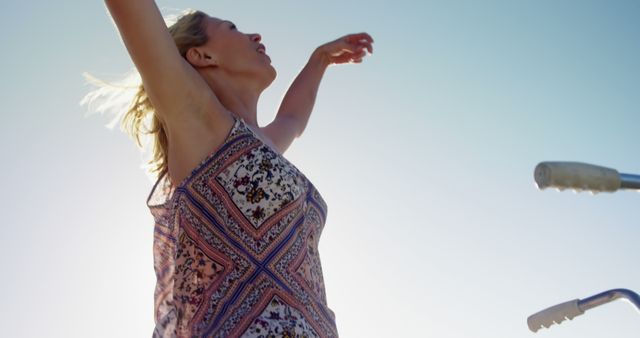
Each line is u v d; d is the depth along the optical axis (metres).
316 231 2.67
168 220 2.66
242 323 2.38
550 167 1.85
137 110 3.04
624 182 1.90
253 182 2.56
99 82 3.12
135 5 2.48
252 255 2.48
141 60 2.53
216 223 2.52
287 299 2.45
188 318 2.47
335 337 2.55
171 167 2.66
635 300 2.68
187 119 2.60
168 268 2.65
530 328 2.90
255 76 3.03
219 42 3.03
